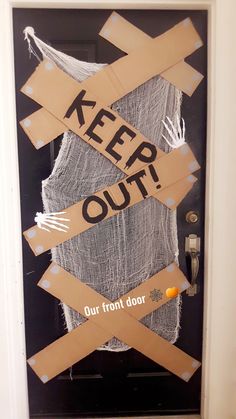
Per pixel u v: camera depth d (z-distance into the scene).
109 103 1.33
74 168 1.36
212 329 1.40
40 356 1.45
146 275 1.42
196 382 1.50
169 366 1.47
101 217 1.38
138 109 1.34
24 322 1.43
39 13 1.31
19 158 1.36
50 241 1.39
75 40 1.32
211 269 1.37
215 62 1.28
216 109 1.29
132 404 1.52
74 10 1.31
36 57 1.31
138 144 1.35
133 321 1.44
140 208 1.39
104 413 1.52
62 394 1.49
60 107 1.33
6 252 1.33
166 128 1.36
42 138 1.34
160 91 1.34
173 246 1.42
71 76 1.32
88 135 1.34
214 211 1.34
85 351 1.45
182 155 1.37
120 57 1.33
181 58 1.33
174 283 1.43
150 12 1.32
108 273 1.42
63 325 1.44
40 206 1.38
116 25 1.32
